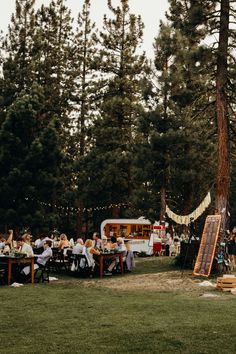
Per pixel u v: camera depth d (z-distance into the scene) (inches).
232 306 431.5
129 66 1707.7
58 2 1891.0
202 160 1379.2
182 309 418.0
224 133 763.4
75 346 295.6
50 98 1734.7
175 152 1357.0
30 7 1731.1
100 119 1641.2
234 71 757.3
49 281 666.2
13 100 1635.1
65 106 1792.6
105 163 1572.3
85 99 1759.4
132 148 1536.7
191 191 1470.2
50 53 1833.2
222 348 292.4
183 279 671.1
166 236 1365.7
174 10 829.8
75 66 1850.4
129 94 1696.6
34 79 1688.0
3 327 352.5
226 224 747.4
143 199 1525.6
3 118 1577.3
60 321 372.2
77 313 405.7
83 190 1614.2
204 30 768.3
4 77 1659.7
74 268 744.3
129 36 1711.4
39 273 757.3
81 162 1621.6
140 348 291.0
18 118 1430.9
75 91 1827.0
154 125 1353.3
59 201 1770.4
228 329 338.0
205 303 450.0
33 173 1411.2
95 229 1882.4
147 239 1336.1
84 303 458.3
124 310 418.0
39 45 1722.4
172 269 844.6
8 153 1400.1
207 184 1457.9
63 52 1851.6
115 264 781.3
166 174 1374.3
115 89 1705.2
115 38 1726.1
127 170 1609.3
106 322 365.4
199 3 772.0
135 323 360.2
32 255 644.1
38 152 1393.9
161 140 1306.6
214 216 733.9
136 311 412.5
